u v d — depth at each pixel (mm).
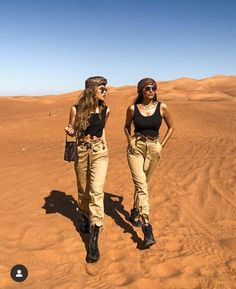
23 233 4441
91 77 3941
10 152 10570
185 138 14664
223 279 3467
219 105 30844
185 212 5273
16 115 25156
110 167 8297
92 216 3902
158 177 7258
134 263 3760
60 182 6828
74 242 4227
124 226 4707
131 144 4270
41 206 5445
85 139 3986
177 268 3676
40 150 11031
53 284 3385
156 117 4148
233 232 4586
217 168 8023
